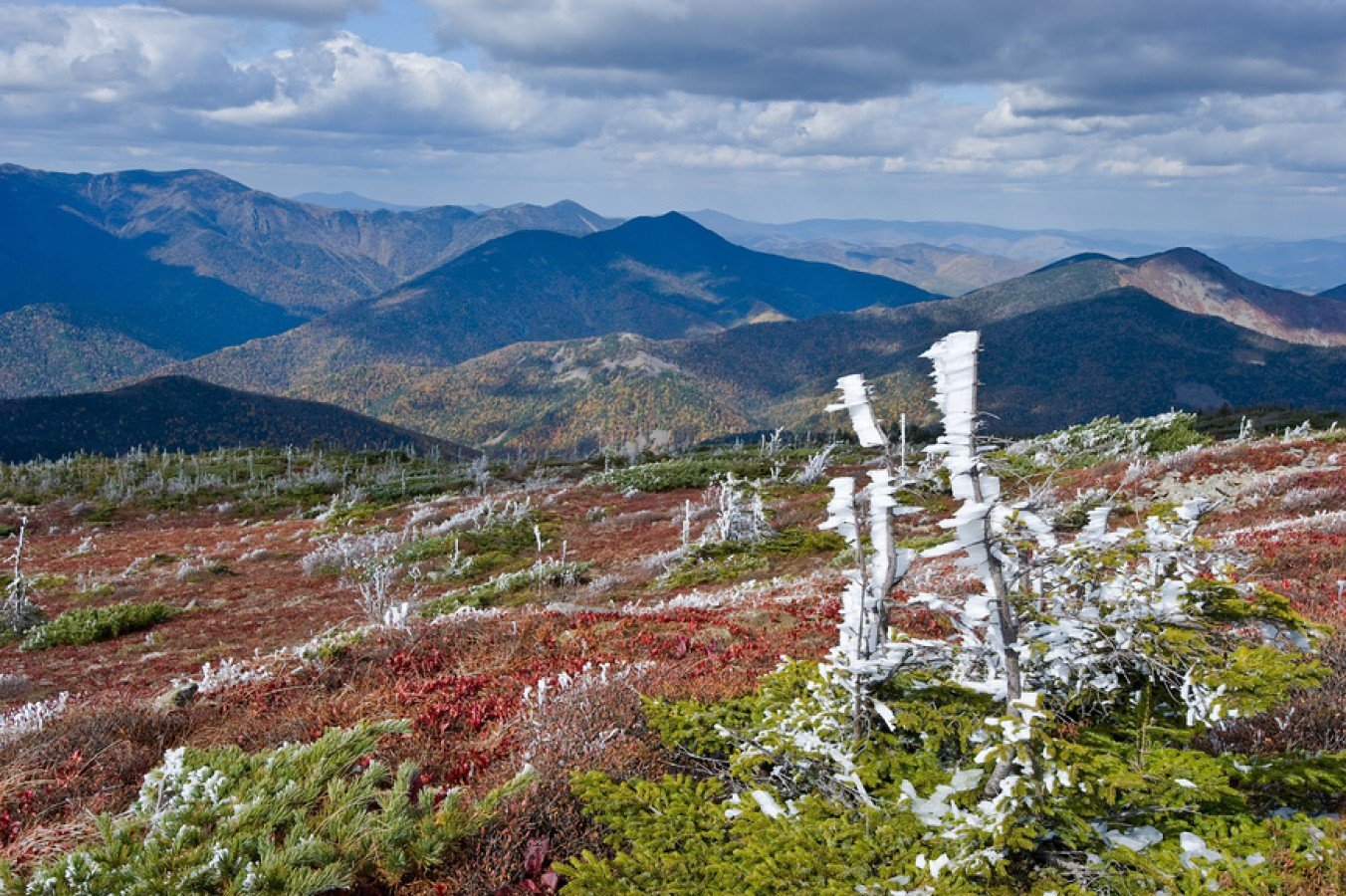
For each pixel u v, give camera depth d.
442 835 4.38
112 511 50.38
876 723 4.45
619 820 4.17
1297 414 54.91
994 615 3.81
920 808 3.85
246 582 27.03
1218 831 3.69
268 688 8.70
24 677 14.73
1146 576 4.39
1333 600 8.35
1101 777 3.58
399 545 30.59
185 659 16.75
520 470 62.78
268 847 4.02
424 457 77.69
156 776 4.87
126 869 3.82
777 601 12.38
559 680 7.15
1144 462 24.36
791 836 3.68
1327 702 4.80
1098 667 4.35
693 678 7.18
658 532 28.72
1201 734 4.47
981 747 4.12
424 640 10.27
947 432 3.59
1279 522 15.85
